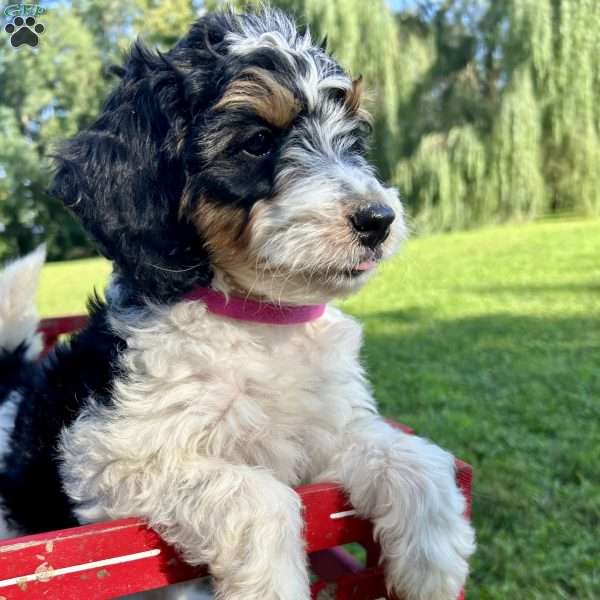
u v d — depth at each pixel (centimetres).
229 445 30
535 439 61
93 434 29
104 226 31
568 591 41
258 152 31
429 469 29
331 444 31
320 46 36
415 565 28
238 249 30
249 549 25
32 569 23
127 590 25
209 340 30
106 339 32
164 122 31
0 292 39
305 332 33
